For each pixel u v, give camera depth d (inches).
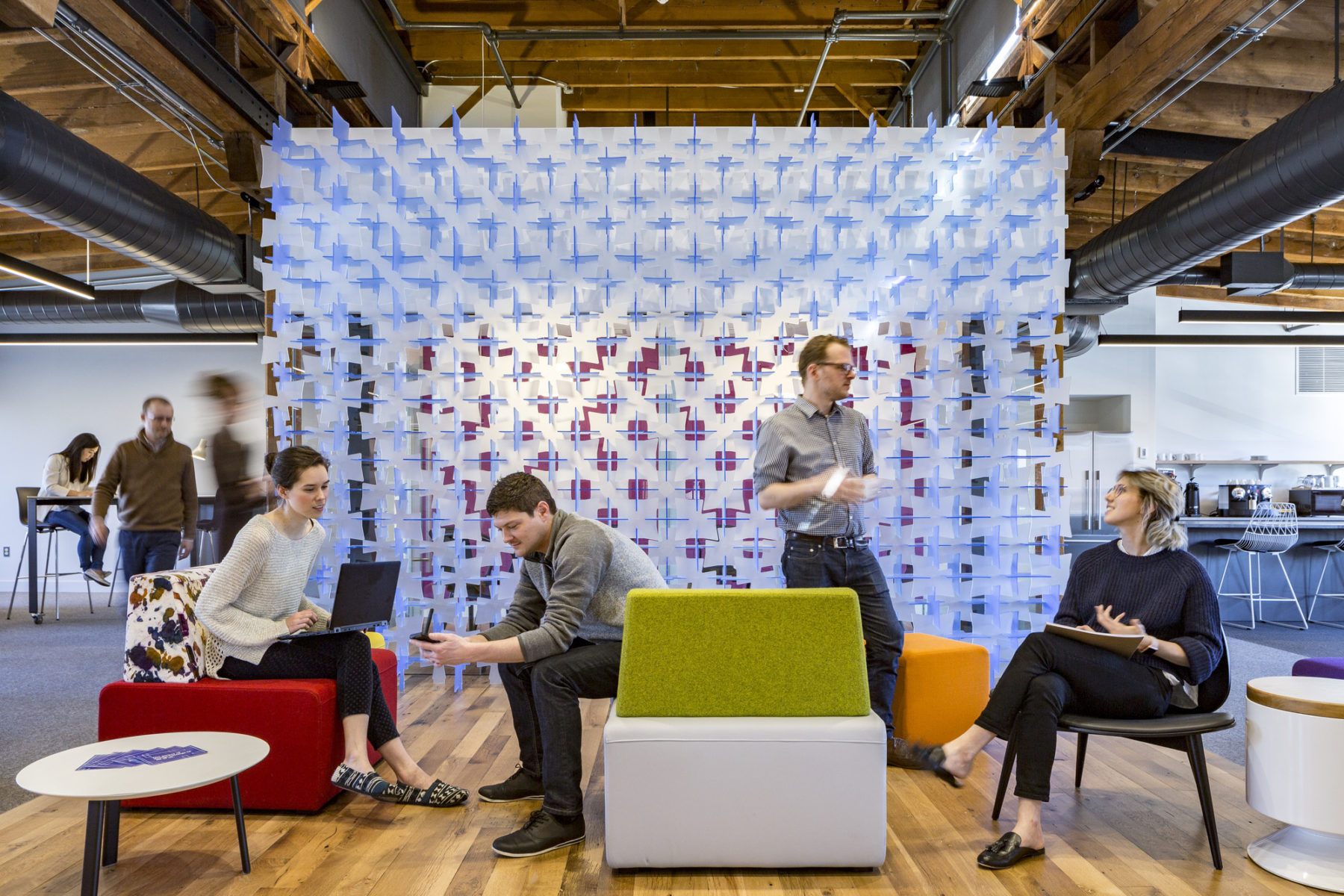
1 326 327.9
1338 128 132.4
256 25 180.1
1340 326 387.2
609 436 160.4
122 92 173.5
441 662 89.4
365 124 237.6
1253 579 284.2
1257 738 86.0
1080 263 217.5
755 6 248.4
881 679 114.5
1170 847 91.0
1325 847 84.1
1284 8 159.9
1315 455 386.9
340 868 85.7
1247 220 157.4
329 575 158.7
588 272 159.6
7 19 119.9
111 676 185.5
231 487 154.3
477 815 100.0
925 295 159.2
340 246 158.1
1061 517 159.6
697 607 86.9
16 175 138.6
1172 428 387.9
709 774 83.7
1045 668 91.7
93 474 275.3
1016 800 105.4
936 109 265.0
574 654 94.1
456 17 250.5
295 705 99.7
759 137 160.1
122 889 80.9
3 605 303.9
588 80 291.9
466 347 160.7
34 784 70.4
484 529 161.9
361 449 167.8
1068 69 191.2
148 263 193.2
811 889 81.2
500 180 161.0
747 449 159.9
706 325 160.7
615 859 83.4
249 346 350.0
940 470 158.9
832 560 111.7
